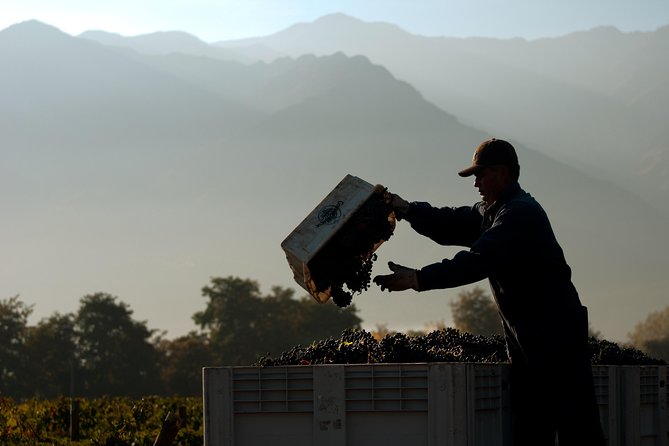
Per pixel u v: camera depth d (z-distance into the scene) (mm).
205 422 9383
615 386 13242
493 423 9609
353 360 10227
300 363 10094
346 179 9742
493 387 9633
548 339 9258
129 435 22094
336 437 9070
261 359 9453
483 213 10016
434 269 8977
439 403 8844
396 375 8984
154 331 172875
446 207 10328
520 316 9398
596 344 15156
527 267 9203
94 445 22062
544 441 9672
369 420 9047
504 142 9711
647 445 14305
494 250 9039
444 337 12352
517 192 9609
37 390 158250
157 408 32094
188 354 166750
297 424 9219
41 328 163625
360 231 9547
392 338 10516
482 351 11992
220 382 9367
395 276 9062
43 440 24094
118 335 164125
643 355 16172
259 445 9281
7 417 24125
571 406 9273
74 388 158500
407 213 10133
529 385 9570
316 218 9508
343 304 9750
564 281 9406
